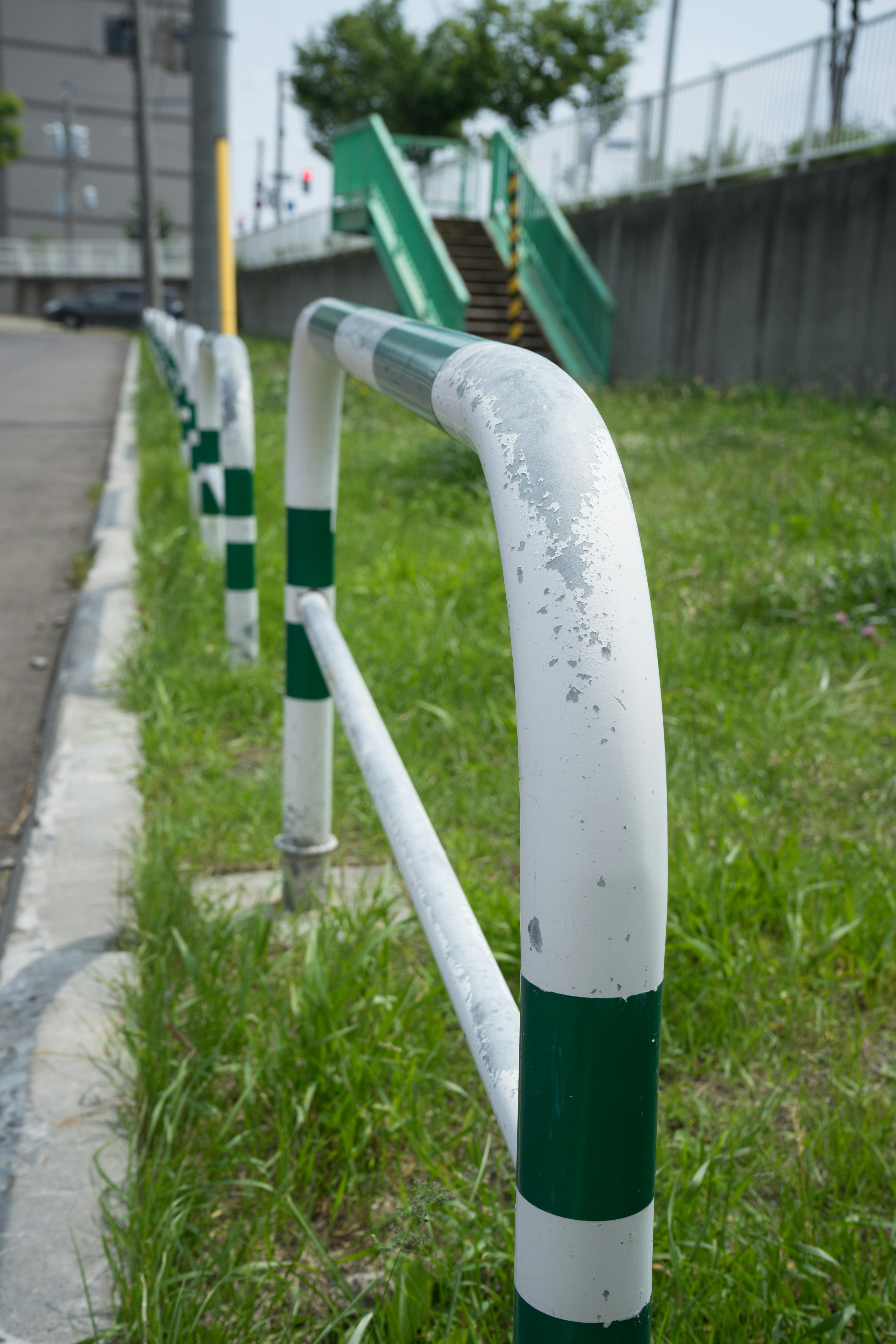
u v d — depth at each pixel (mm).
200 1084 1682
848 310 11523
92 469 9000
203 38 7418
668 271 14602
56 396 15328
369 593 4391
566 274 15680
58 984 1967
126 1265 1369
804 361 12242
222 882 2424
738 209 13148
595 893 711
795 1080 1802
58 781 2844
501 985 1083
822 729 3135
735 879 2266
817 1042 1881
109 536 5840
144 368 17406
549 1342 765
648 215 14984
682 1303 1323
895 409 9953
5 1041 1810
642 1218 754
